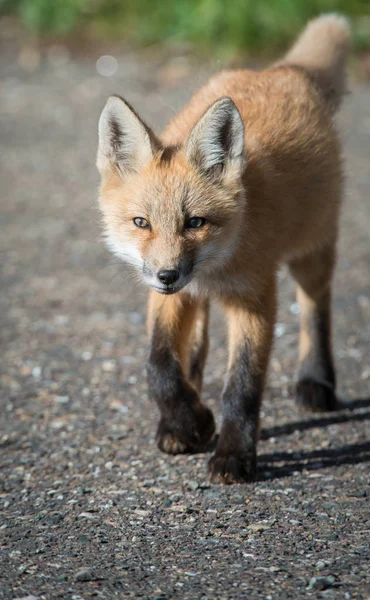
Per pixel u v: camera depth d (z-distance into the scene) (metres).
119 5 30.77
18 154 22.31
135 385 11.93
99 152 9.52
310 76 11.57
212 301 10.29
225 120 9.11
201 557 7.52
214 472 9.25
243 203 9.25
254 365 9.41
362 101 24.67
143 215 9.13
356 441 10.23
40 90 26.53
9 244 17.41
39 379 12.13
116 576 7.17
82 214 18.81
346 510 8.48
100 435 10.48
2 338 13.52
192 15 27.98
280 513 8.47
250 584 6.98
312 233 10.82
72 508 8.66
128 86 25.80
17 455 9.98
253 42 26.92
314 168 10.55
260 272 9.39
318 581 6.96
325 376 11.28
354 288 15.02
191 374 10.81
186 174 9.16
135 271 9.92
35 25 30.89
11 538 7.99
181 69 26.44
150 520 8.37
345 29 12.75
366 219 18.02
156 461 9.80
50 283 15.68
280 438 10.40
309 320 11.41
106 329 13.88
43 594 6.86
